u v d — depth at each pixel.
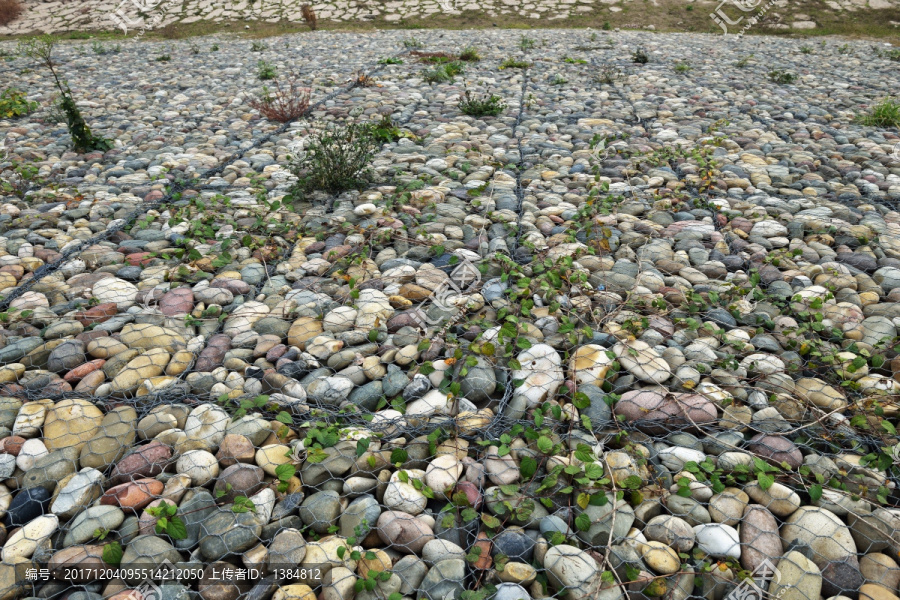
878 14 14.62
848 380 2.73
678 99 7.59
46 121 7.08
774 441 2.41
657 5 15.92
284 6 16.59
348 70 9.80
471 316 3.24
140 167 5.49
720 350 2.98
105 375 2.84
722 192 4.75
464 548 2.11
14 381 2.83
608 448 2.46
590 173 5.15
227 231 4.20
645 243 3.95
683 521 2.11
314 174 4.77
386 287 3.51
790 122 6.74
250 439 2.46
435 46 12.03
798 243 3.96
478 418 2.55
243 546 2.07
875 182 4.96
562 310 3.22
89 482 2.26
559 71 9.55
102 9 16.73
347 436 2.43
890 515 2.11
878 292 3.44
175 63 10.99
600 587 1.92
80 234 4.25
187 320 3.22
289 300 3.39
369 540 2.14
